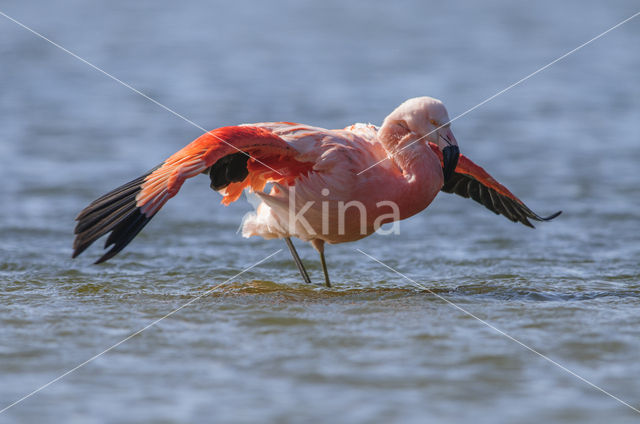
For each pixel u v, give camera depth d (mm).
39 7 52750
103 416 6062
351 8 57750
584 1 59781
